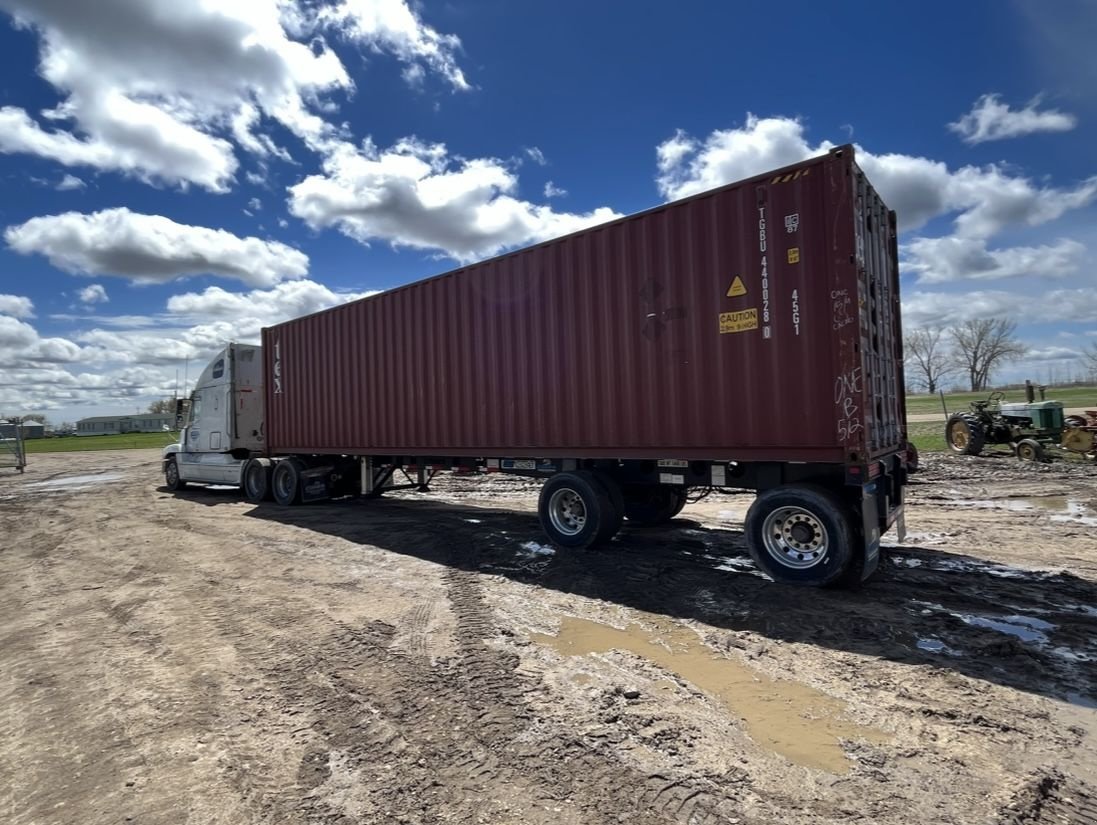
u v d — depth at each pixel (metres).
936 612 4.98
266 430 12.84
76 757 3.30
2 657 4.84
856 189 5.29
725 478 6.27
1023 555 6.73
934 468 13.88
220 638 4.98
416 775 2.98
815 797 2.71
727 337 5.84
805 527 5.64
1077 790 2.74
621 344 6.63
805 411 5.41
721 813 2.62
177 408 15.97
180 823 2.69
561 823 2.60
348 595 6.02
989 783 2.79
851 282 5.11
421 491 12.45
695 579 6.07
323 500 12.40
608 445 6.76
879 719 3.40
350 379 10.49
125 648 4.86
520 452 7.66
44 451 46.50
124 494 16.38
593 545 7.28
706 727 3.35
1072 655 4.15
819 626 4.77
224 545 8.71
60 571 7.68
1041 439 15.32
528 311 7.55
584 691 3.80
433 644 4.65
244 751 3.27
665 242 6.27
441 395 8.73
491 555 7.36
